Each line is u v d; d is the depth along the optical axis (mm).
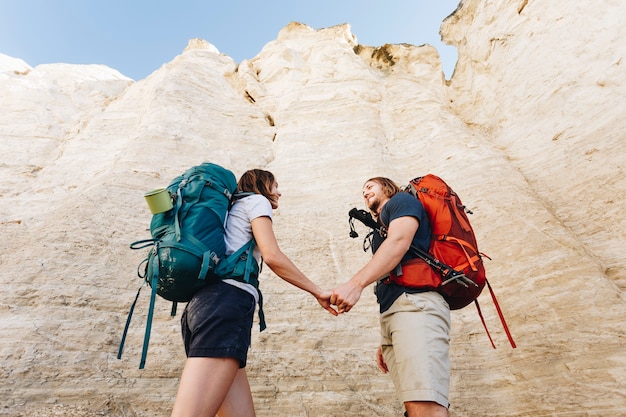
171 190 2143
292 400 4461
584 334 4340
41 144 10227
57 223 6195
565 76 8531
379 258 2260
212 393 1770
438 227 2455
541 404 4031
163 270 1925
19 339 4375
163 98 9766
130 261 5938
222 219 2102
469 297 2424
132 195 7148
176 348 4820
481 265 2393
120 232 6359
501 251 5879
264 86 12359
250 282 2080
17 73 14055
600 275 4949
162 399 4289
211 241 1994
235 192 2367
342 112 10398
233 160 8977
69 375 4207
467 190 7410
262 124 10555
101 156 9508
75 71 15578
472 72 11539
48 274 5230
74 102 12805
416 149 9281
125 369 4480
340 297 2148
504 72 10203
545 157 7883
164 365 4605
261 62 13172
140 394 4277
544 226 5938
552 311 4754
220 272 1979
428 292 2326
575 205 6648
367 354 5051
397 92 11516
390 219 2463
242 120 10445
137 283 5617
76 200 6891
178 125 9195
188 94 10258
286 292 5781
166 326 5070
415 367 2129
